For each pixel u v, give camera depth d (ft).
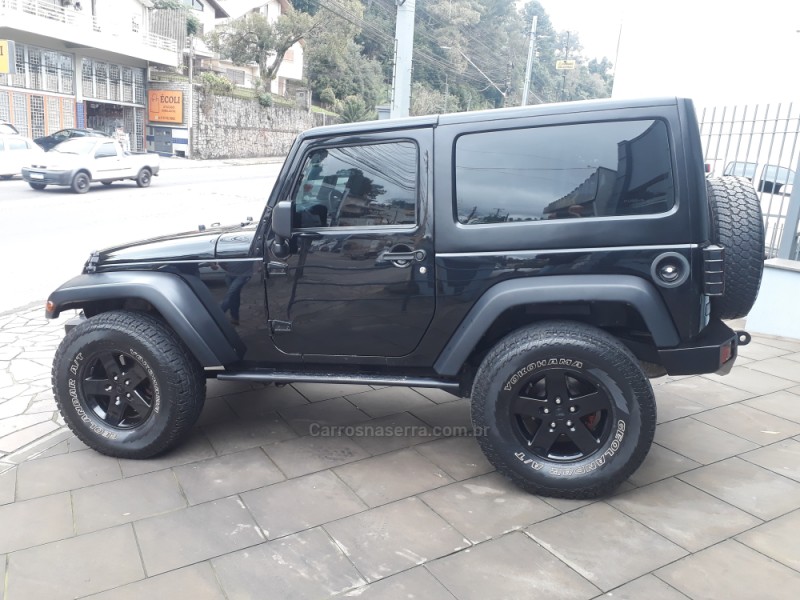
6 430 13.38
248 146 124.36
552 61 247.50
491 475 11.32
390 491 10.77
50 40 91.40
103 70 100.99
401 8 38.68
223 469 11.55
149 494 10.71
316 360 11.68
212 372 12.10
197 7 139.85
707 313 10.18
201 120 111.96
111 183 67.21
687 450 12.10
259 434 12.99
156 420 11.63
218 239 11.75
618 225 9.72
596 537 9.40
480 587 8.37
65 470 11.57
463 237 10.32
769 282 19.62
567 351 9.82
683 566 8.73
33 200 50.98
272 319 11.47
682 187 9.50
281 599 8.21
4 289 25.81
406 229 10.61
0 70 71.61
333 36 148.56
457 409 14.23
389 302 10.85
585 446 10.21
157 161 67.51
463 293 10.44
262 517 10.02
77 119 97.14
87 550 9.21
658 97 9.67
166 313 11.33
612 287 9.68
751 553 8.99
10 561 8.98
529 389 10.52
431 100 159.33
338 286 11.02
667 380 15.90
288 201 10.98
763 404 14.37
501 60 200.23
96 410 12.11
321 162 11.05
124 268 12.01
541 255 10.02
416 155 10.57
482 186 10.34
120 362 11.90
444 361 10.63
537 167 10.11
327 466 11.64
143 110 110.52
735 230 10.16
